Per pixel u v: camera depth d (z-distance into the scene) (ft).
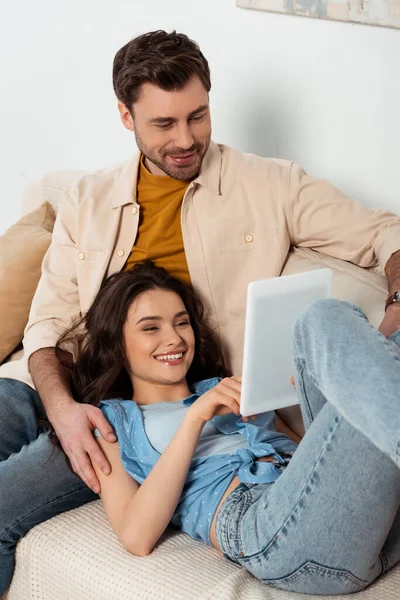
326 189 7.25
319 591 5.46
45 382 7.13
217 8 8.69
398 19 7.24
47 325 7.65
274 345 5.73
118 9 9.70
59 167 11.16
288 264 7.28
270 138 8.63
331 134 8.11
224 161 7.44
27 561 6.35
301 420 6.98
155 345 6.75
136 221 7.43
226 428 6.66
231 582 5.43
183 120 6.89
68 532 6.26
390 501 5.18
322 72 8.00
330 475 5.20
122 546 6.00
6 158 11.94
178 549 5.97
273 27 8.27
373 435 4.70
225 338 7.35
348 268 6.99
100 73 10.13
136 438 6.49
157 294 6.87
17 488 6.50
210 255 7.27
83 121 10.59
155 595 5.46
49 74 10.81
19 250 8.89
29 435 7.55
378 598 5.39
